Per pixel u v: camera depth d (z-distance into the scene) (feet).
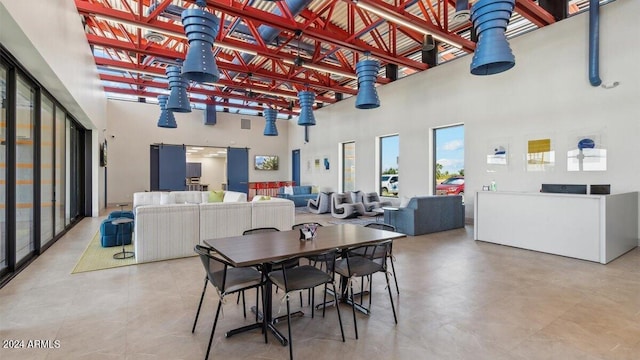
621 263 14.28
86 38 21.12
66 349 7.29
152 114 39.47
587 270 13.26
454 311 9.41
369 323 8.71
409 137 29.73
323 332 8.26
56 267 13.39
